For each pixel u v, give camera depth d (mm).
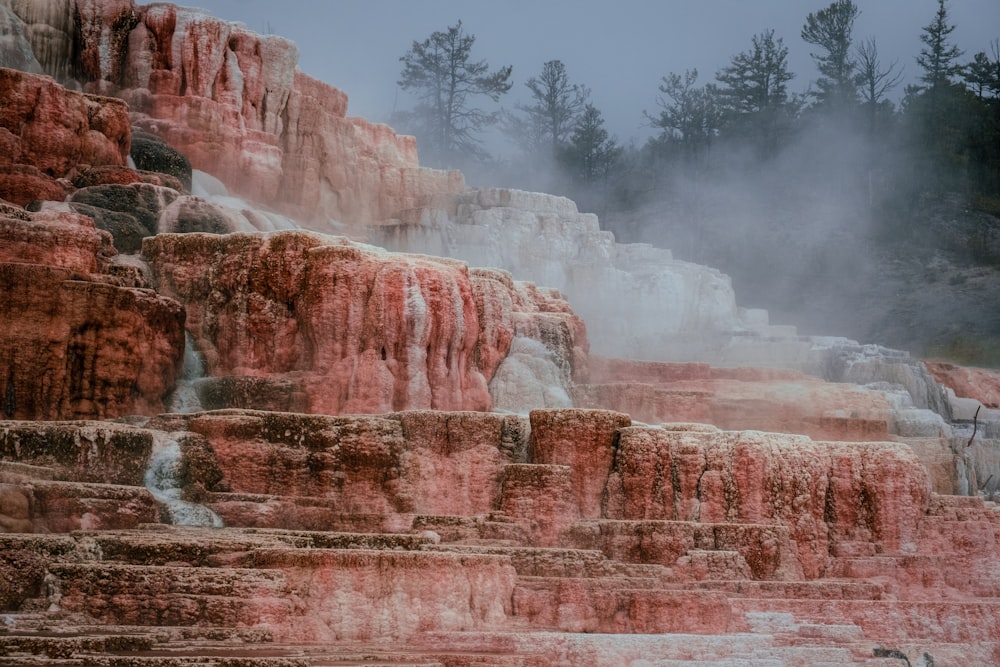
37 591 37625
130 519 44188
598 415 53938
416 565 40969
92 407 53844
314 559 39812
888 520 56094
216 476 49469
